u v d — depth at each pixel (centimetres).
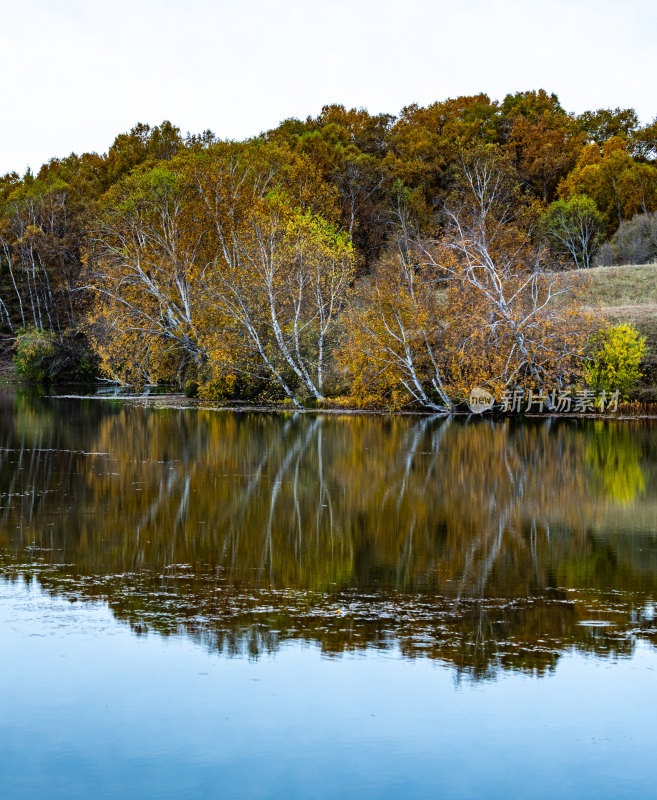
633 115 11425
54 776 628
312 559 1216
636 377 4059
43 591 1041
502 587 1079
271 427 3334
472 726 702
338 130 10869
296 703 736
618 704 739
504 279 4006
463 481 1958
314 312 4634
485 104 12162
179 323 5062
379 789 616
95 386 6675
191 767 642
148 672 795
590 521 1506
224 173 5728
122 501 1664
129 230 5947
